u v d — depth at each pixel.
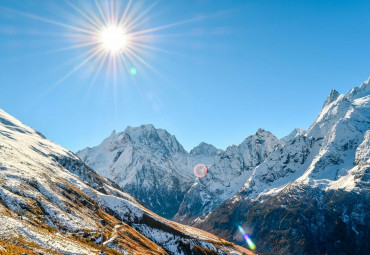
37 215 66.25
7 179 79.31
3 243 38.03
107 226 98.94
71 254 46.47
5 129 179.25
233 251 171.50
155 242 136.75
